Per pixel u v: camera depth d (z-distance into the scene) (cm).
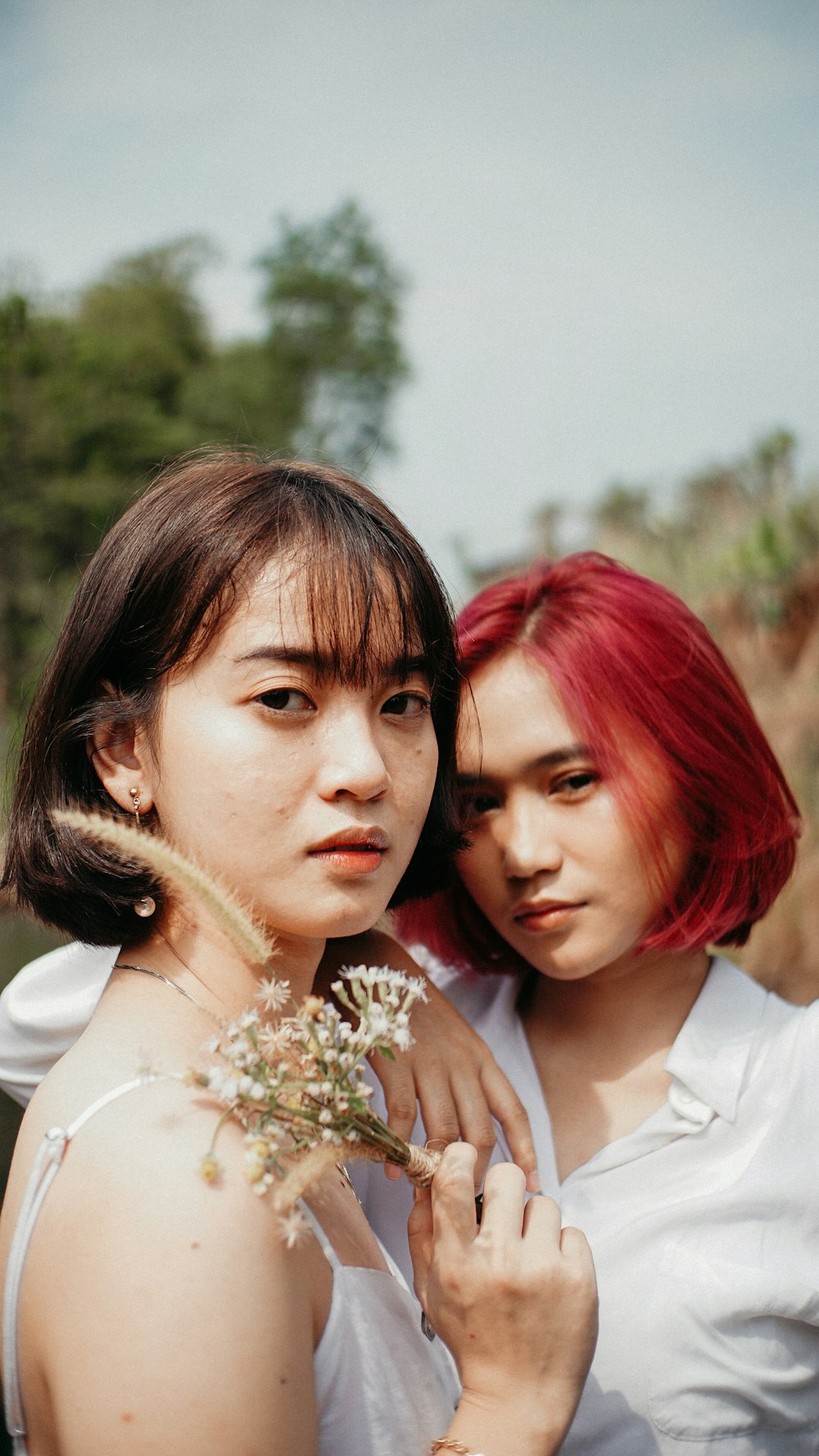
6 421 1512
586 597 147
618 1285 134
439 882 138
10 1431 94
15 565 1438
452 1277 99
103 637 107
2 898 118
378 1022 95
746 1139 142
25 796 114
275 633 99
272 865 100
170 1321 79
